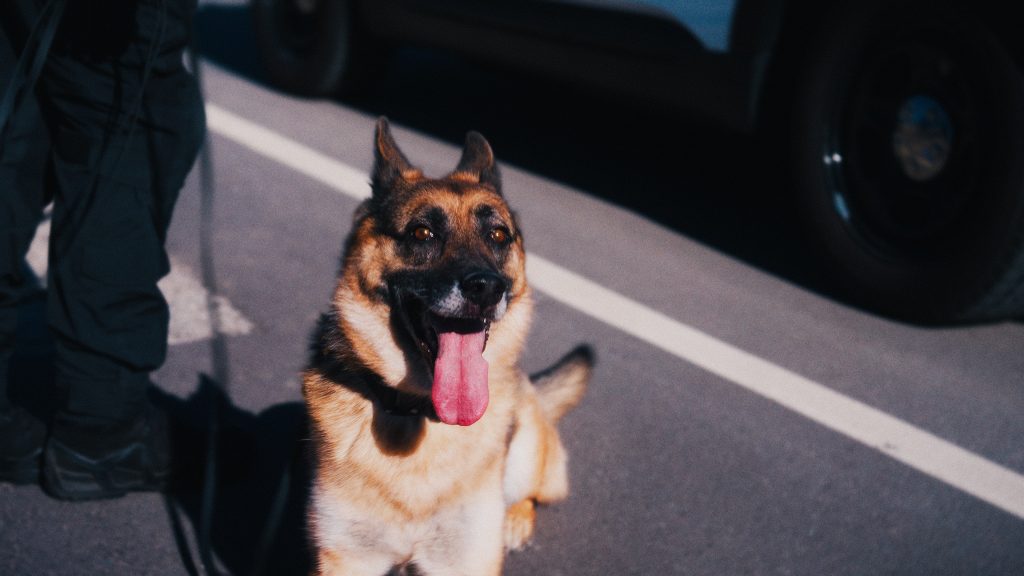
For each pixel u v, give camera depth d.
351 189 5.62
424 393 2.62
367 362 2.62
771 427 3.62
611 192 5.97
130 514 2.97
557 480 3.16
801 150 4.76
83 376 2.83
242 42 8.91
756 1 4.63
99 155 2.74
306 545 2.88
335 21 6.89
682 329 4.32
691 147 6.96
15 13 2.63
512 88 8.12
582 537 3.04
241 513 3.02
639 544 3.01
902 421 3.68
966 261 4.17
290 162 5.95
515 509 3.10
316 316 4.22
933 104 4.26
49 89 2.70
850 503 3.22
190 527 2.94
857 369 4.05
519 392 3.02
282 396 3.63
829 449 3.50
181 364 3.76
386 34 6.76
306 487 2.79
